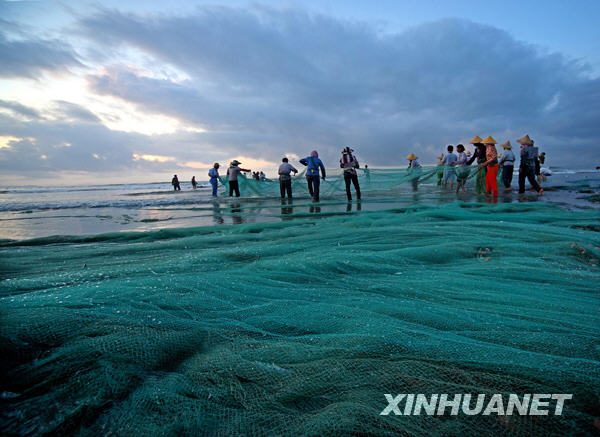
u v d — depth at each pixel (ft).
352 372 4.71
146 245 14.02
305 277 9.16
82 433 3.97
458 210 20.66
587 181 65.10
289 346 5.35
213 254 11.56
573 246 11.73
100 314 6.27
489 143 36.55
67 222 26.32
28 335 5.41
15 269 10.84
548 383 4.38
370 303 7.22
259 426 3.99
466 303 7.34
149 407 4.29
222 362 5.03
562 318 6.37
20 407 4.38
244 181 56.18
